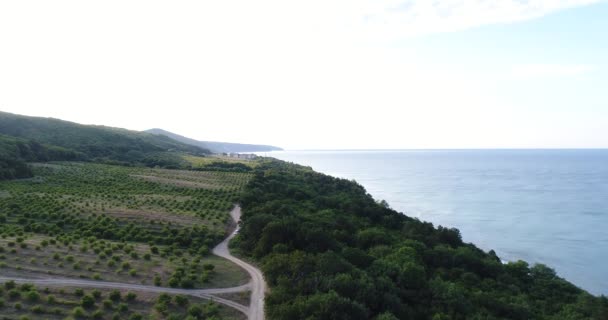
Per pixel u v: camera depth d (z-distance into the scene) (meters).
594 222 158.38
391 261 69.25
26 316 42.69
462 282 72.69
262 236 74.12
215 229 86.19
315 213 106.44
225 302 52.50
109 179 134.62
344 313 44.31
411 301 56.97
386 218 114.75
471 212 180.38
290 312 45.09
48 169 142.00
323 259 59.03
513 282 79.25
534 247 127.38
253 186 132.38
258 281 60.12
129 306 48.94
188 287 55.59
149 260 63.50
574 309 67.19
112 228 78.75
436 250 87.12
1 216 77.12
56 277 53.69
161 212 94.00
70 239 68.31
